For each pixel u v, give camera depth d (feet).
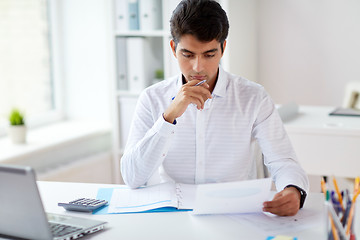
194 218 4.49
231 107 5.54
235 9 10.10
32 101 11.12
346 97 10.05
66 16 11.47
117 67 10.69
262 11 11.38
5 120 10.40
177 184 5.36
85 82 11.61
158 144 5.14
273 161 5.34
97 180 10.68
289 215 4.50
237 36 10.28
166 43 10.21
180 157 5.61
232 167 5.56
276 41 11.40
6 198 3.76
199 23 4.72
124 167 5.35
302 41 11.23
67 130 10.72
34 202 3.66
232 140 5.54
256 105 5.53
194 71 4.99
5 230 3.91
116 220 4.49
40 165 9.37
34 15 11.03
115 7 10.53
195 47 4.83
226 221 4.40
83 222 4.26
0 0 10.22
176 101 5.05
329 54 11.09
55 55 11.55
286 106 8.65
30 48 10.99
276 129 5.49
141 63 10.48
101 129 10.84
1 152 8.72
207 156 5.56
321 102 11.32
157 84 5.78
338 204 3.78
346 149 7.72
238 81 5.69
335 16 10.93
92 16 11.22
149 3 10.28
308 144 7.94
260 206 4.49
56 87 11.66
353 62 10.96
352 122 8.18
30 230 3.79
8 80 10.50
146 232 4.19
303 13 11.13
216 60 4.99
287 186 4.79
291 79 11.44
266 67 11.56
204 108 5.50
